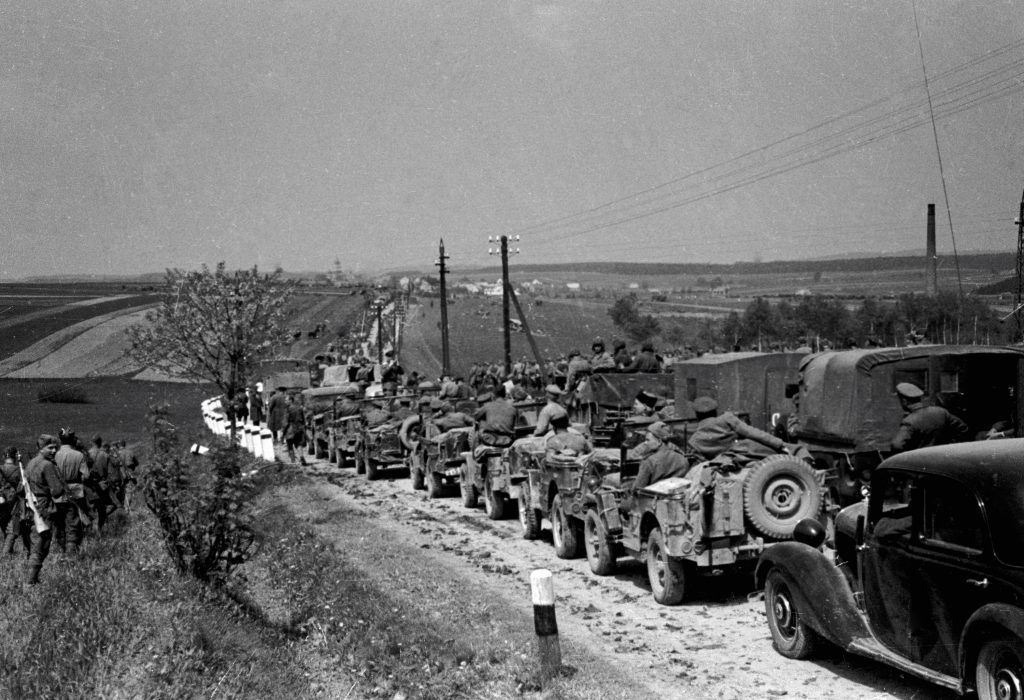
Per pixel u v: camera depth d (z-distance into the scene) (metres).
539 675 8.24
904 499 7.14
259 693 8.40
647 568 11.93
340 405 28.70
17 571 14.10
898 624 7.22
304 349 83.06
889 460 7.30
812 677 8.01
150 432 12.23
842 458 13.52
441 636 9.68
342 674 8.99
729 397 16.59
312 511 19.45
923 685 7.58
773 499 10.42
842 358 13.68
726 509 10.38
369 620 10.27
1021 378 12.89
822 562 8.22
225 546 12.09
